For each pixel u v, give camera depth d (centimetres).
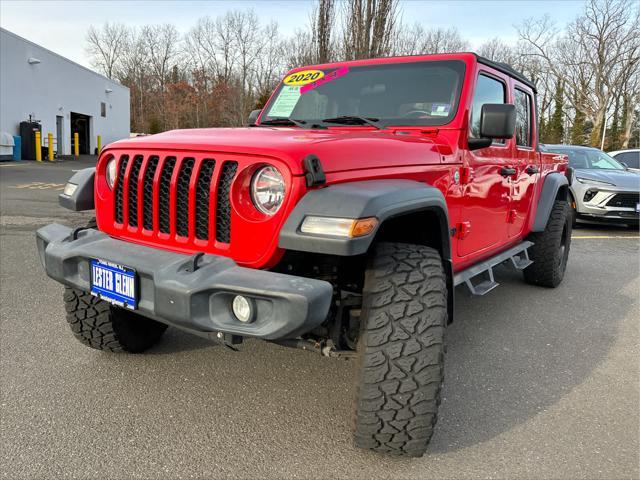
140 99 6184
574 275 601
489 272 364
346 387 308
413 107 334
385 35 1642
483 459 240
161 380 310
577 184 912
